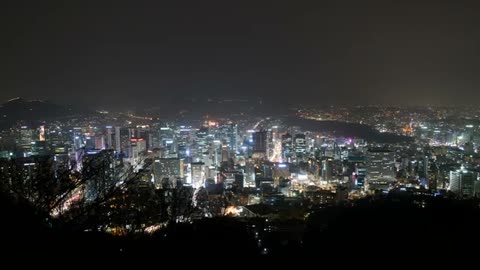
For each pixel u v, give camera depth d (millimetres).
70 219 6195
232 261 7879
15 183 6238
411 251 7469
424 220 8586
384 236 8070
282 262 8086
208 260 7609
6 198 5984
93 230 6430
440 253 7281
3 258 5297
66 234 6031
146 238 7008
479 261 7000
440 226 8219
